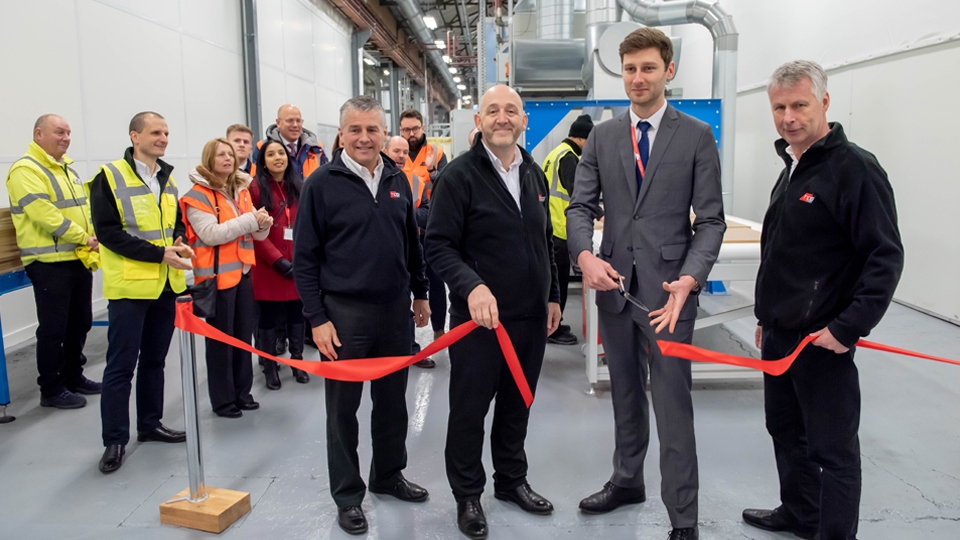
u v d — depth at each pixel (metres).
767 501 2.20
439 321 4.02
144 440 2.75
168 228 2.69
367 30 11.88
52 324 3.09
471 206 1.91
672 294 1.71
